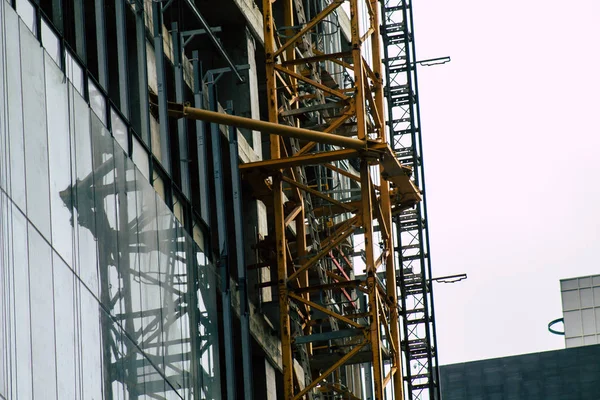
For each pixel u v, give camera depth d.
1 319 66.00
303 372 131.00
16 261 68.81
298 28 134.25
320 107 125.56
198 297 100.19
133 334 85.44
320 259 125.56
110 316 81.88
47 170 74.56
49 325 72.12
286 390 120.38
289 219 126.00
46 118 75.31
